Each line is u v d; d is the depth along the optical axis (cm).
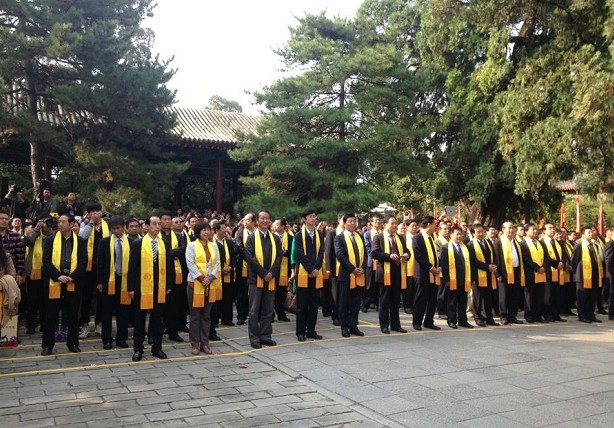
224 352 754
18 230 890
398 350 751
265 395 549
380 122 1791
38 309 895
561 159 1390
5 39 1459
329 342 807
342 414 493
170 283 735
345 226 874
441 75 2045
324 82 1727
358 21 1867
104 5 1703
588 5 1367
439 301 1077
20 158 2172
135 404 519
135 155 1750
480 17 1582
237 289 1018
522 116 1503
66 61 1589
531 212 2241
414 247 934
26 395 545
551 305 1073
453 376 617
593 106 1152
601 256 1161
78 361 695
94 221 873
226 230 986
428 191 2175
